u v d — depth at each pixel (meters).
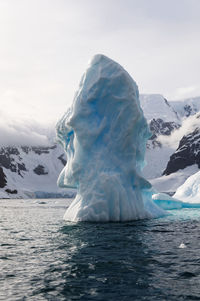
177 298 7.20
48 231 17.98
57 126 24.48
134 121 21.34
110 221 20.67
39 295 7.47
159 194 37.34
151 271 9.18
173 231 17.08
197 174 47.50
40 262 10.41
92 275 8.88
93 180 20.94
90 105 22.09
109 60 22.78
